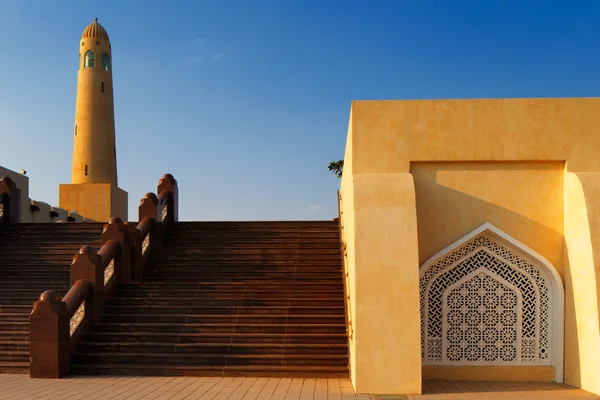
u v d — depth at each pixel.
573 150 8.70
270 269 12.43
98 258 10.27
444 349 8.86
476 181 8.84
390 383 7.66
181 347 9.36
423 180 8.88
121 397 7.35
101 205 27.92
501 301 8.91
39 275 12.56
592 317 7.87
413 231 8.00
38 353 8.67
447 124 8.79
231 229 14.58
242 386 8.09
